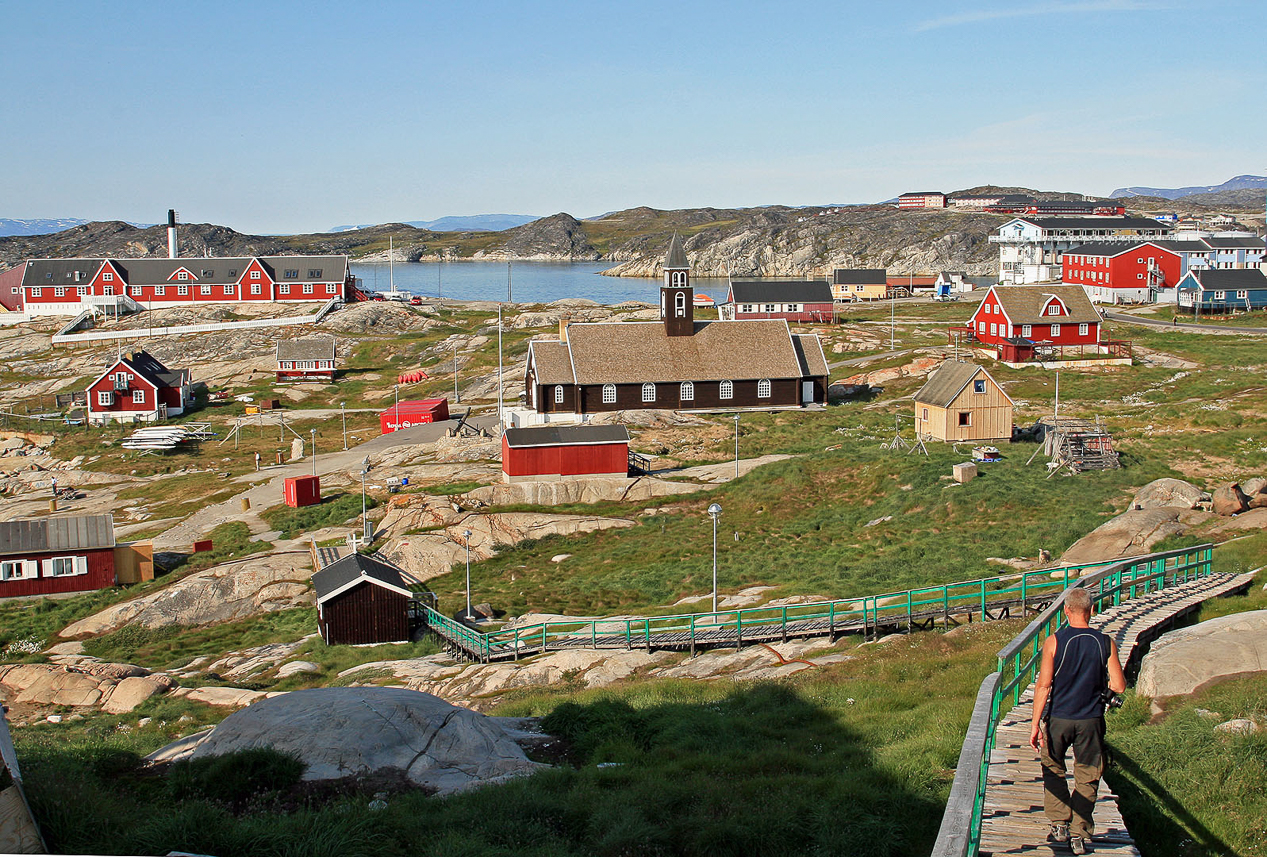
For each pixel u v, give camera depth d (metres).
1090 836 12.44
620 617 44.00
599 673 35.50
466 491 71.50
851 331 135.38
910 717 22.56
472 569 59.84
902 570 47.88
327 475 85.00
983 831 12.91
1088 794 12.38
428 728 23.12
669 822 17.28
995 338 114.25
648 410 92.06
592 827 17.39
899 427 81.81
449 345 143.88
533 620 46.88
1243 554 35.16
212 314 168.88
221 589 57.88
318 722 22.77
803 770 20.00
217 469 94.12
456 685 37.12
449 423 103.00
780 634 37.28
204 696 39.88
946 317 150.12
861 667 29.61
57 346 154.38
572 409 92.19
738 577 52.25
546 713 27.36
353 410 118.06
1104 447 62.38
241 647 50.56
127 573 64.06
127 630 54.25
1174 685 19.08
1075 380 98.00
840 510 62.56
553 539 63.88
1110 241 170.12
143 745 27.64
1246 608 26.66
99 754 23.11
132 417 113.75
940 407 74.12
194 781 20.02
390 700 24.00
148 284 176.38
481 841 16.50
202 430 108.88
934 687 25.28
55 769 20.55
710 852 16.05
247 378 133.12
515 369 127.94
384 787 20.36
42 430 111.69
